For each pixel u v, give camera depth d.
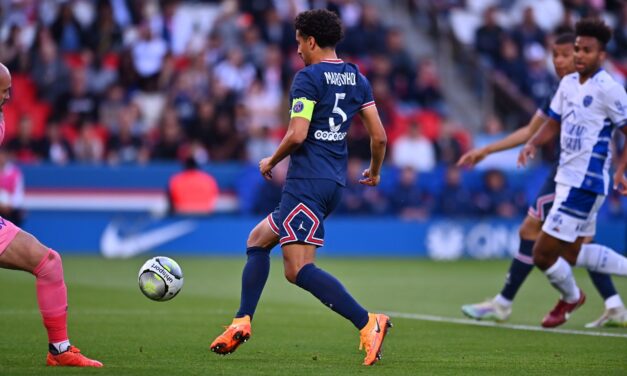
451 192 64.25
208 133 65.75
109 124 66.50
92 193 62.41
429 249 63.53
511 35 77.38
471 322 31.30
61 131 65.69
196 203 60.81
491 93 75.50
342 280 47.53
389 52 74.12
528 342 26.12
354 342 25.92
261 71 71.75
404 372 20.47
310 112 21.22
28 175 61.59
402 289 43.44
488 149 30.56
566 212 27.61
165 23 72.06
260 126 67.00
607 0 84.31
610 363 22.12
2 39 72.06
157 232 61.22
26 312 32.22
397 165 67.00
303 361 22.12
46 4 73.81
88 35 71.44
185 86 68.25
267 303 36.91
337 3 76.75
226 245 61.78
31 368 20.47
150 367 20.88
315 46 21.89
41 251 20.47
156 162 64.56
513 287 30.39
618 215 65.31
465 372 20.58
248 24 74.19
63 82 67.75
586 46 26.91
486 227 63.88
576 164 27.48
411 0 82.81
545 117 29.91
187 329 28.42
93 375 19.56
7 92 20.47
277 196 62.38
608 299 29.91
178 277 22.69
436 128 72.25
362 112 22.38
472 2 82.94
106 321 30.36
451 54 79.00
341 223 62.97
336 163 21.88
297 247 21.42
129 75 69.56
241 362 21.88
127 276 47.53
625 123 26.89
